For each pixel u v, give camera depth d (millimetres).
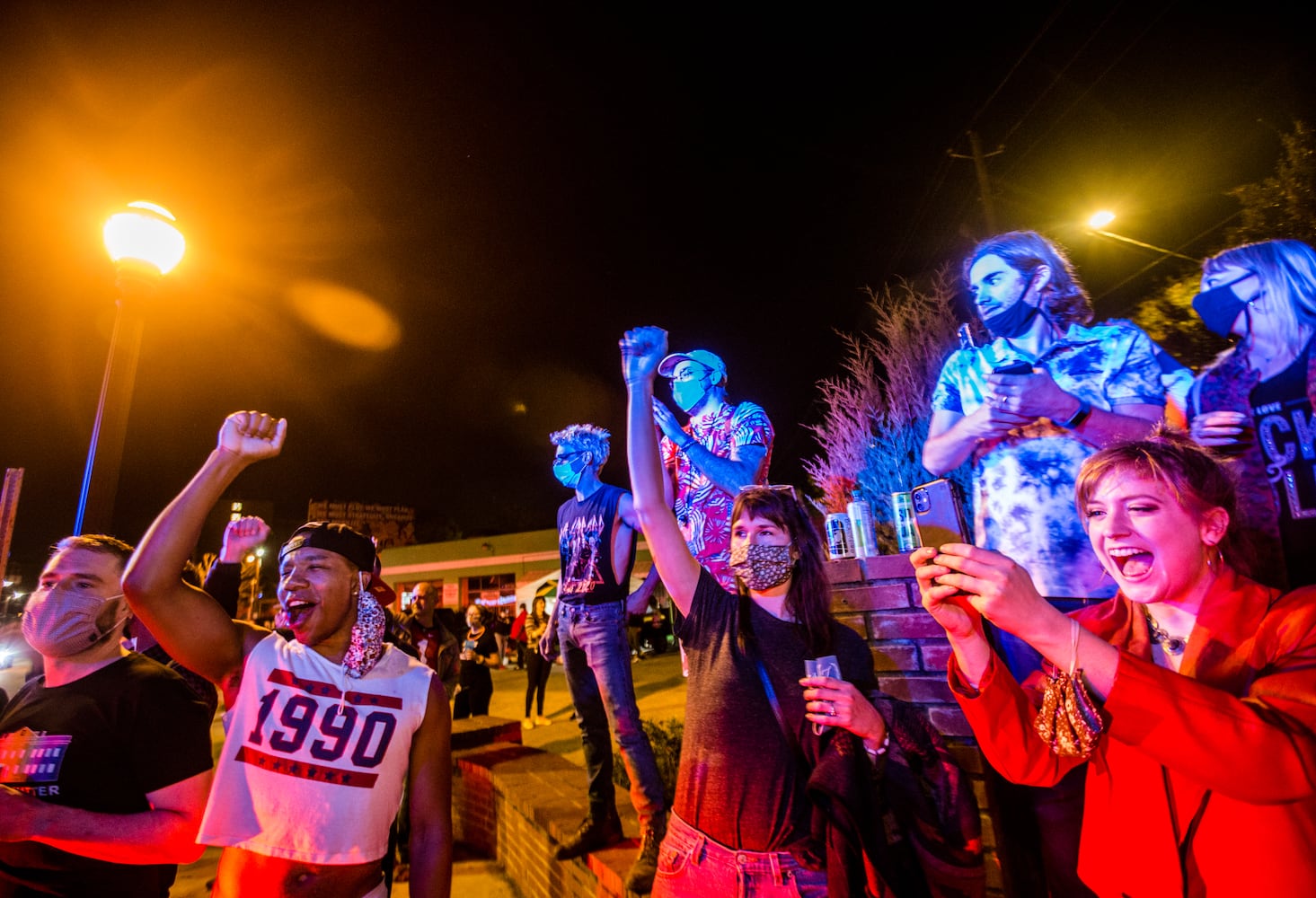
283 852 1636
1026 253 2156
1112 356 2039
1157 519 1212
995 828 1898
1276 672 1079
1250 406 1852
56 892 1746
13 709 1883
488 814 4602
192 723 1889
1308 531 1679
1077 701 1078
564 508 3324
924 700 2199
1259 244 1908
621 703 2818
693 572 1887
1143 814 1191
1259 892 1034
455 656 5848
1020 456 2002
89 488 3553
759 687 1692
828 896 1431
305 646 1881
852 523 2525
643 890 2500
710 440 2926
